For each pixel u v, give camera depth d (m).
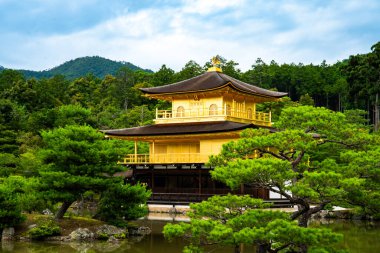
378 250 38.22
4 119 99.50
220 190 66.69
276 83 164.38
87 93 171.50
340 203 27.61
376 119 109.50
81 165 45.66
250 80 160.12
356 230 50.16
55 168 46.00
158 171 70.56
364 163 26.55
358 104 134.50
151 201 69.38
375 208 27.30
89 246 40.50
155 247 40.38
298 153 32.03
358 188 25.31
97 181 44.62
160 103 143.50
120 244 41.69
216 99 71.56
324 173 24.38
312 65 175.12
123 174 71.94
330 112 31.39
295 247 26.88
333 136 30.95
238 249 26.03
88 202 73.88
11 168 67.69
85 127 47.72
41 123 101.38
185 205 66.94
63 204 46.59
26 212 48.50
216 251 38.00
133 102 162.38
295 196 27.17
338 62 185.75
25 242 41.91
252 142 28.84
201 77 76.81
